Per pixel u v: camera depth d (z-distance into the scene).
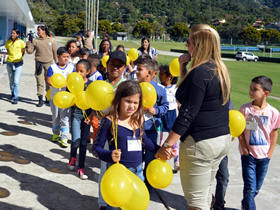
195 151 2.75
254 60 52.62
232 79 22.31
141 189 2.52
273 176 5.41
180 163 2.90
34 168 4.82
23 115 7.69
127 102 2.85
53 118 6.05
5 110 7.94
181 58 3.42
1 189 4.07
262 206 4.35
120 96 2.85
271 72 31.61
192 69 2.74
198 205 2.87
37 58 8.55
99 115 3.97
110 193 2.42
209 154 2.73
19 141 5.88
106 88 2.96
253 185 3.69
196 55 2.81
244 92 15.62
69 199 4.05
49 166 4.96
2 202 3.78
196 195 2.87
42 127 6.95
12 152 5.31
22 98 9.53
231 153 6.43
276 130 3.71
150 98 3.45
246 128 3.70
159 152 2.84
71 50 7.21
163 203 4.20
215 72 2.69
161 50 69.19
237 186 4.94
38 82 8.70
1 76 13.09
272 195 4.70
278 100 14.52
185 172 2.86
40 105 8.77
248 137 3.71
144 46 8.42
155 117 4.16
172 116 4.69
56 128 6.07
